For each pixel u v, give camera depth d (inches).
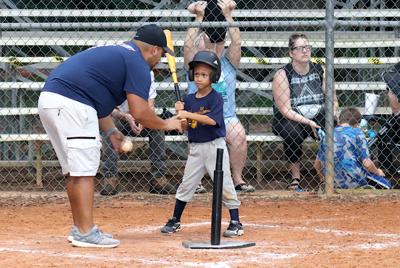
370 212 564.4
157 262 380.2
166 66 746.8
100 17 806.5
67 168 425.1
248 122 754.2
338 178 643.5
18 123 752.3
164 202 613.9
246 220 533.6
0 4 800.3
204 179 716.7
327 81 617.6
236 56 629.9
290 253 408.2
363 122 698.8
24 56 787.4
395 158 695.1
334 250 413.4
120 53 426.0
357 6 858.8
